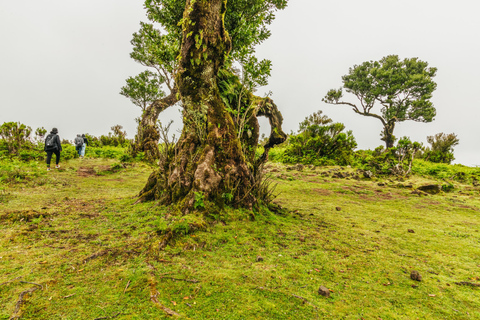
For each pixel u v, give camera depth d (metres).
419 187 8.48
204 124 4.22
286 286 2.16
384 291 2.20
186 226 3.01
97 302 1.80
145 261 2.41
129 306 1.77
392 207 6.07
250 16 6.00
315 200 6.57
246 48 6.02
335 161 14.73
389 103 31.81
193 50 4.30
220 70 5.20
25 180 6.44
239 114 4.88
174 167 4.21
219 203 3.76
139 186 7.20
